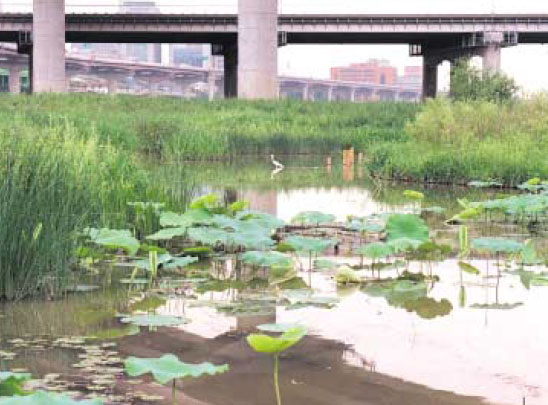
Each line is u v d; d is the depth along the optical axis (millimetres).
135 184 11570
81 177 9797
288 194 17438
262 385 4938
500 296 7422
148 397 4699
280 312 6789
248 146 32750
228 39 93250
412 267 8906
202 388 4867
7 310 6848
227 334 6082
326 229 11312
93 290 7672
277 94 63250
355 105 46719
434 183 20875
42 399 3424
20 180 7914
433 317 6594
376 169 23719
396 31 87000
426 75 103625
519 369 5234
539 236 11047
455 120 26438
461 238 9547
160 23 84688
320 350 5656
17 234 7371
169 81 169125
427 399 4672
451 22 87375
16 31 85562
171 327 6277
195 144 30156
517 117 26422
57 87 71500
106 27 84125
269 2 62594
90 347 5707
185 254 9414
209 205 10594
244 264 8969
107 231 8578
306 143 33594
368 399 4688
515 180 19203
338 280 8047
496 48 88375
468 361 5398
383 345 5785
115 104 46156
